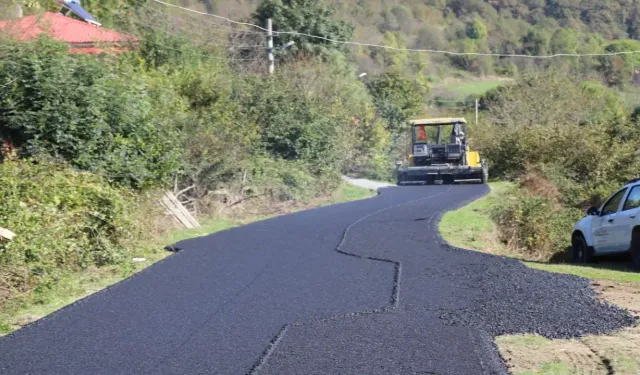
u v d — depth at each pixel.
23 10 23.38
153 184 15.72
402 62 75.25
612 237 13.82
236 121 21.53
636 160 29.14
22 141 14.30
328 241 14.30
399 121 46.94
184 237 15.09
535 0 102.31
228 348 7.43
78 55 15.40
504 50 90.31
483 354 7.18
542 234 17.44
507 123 46.66
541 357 7.17
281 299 9.50
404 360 7.01
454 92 76.31
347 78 42.44
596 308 8.98
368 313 8.77
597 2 101.44
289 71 34.16
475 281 10.59
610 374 6.67
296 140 24.20
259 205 20.48
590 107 48.31
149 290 10.05
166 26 31.39
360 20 83.25
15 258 9.84
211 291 9.97
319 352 7.27
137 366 6.92
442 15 99.56
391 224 16.81
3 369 6.88
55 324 8.38
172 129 17.20
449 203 21.88
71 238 11.38
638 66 81.00
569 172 29.73
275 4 43.47
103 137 14.73
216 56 29.91
